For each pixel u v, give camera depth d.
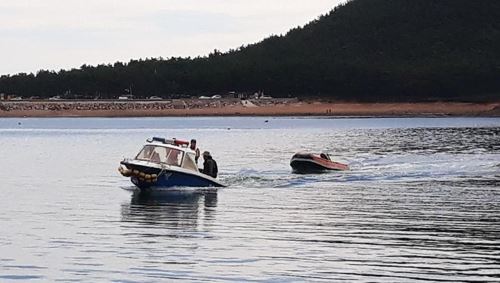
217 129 185.38
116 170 71.56
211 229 37.53
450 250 32.66
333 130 172.50
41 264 30.03
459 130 163.25
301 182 58.88
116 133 164.75
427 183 58.19
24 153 99.25
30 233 36.34
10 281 27.75
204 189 53.78
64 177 64.25
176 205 45.84
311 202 47.19
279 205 45.88
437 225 38.75
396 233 36.56
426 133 150.12
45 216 41.62
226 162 80.00
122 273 28.78
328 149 102.38
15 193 52.31
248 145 114.06
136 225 38.69
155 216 41.56
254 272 29.03
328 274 28.78
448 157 83.94
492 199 48.34
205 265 29.98
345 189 54.44
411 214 42.31
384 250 32.69
